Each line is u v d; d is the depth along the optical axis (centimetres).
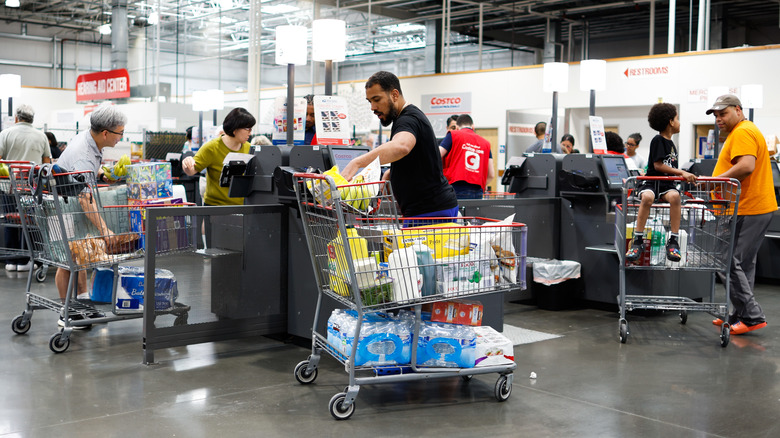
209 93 900
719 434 286
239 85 1828
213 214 388
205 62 1809
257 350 414
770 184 477
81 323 407
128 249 414
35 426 281
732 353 428
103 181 511
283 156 411
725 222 454
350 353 303
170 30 1848
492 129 1317
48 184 393
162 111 1705
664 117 518
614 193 548
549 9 1680
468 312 330
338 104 404
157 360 388
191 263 391
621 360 407
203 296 396
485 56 1892
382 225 305
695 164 729
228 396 326
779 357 419
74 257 399
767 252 723
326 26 435
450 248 312
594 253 559
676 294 540
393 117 341
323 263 335
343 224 287
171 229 383
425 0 1650
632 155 808
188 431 279
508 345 328
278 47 444
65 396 322
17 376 353
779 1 1469
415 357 307
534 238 570
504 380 325
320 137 395
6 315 499
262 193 429
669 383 361
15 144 680
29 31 2389
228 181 429
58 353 400
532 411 312
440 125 1392
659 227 464
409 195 342
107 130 436
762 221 474
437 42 1750
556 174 575
